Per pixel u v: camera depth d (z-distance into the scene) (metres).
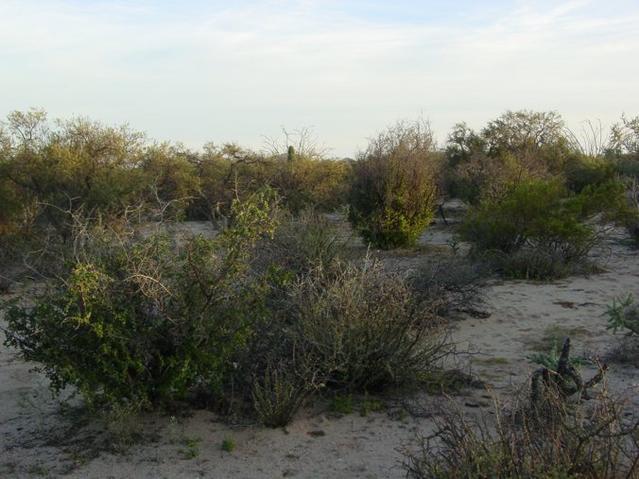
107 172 17.92
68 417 6.32
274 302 6.77
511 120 32.88
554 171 28.62
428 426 5.95
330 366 6.40
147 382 6.00
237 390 6.49
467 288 10.25
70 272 5.82
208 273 5.92
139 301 5.79
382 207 18.08
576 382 5.40
